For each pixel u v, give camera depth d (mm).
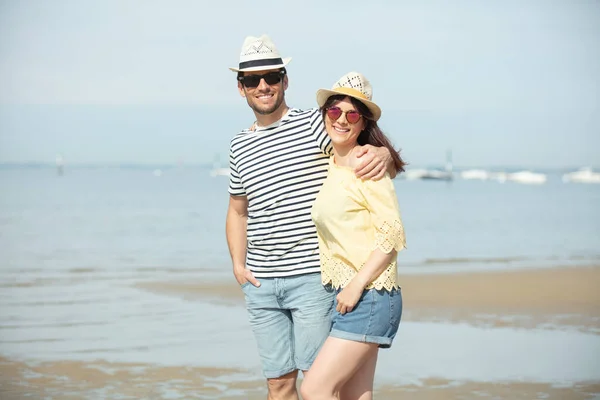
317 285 4641
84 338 8211
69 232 22703
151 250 17938
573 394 6105
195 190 60625
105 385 6457
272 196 4691
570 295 10734
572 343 7848
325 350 4199
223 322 9039
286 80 4844
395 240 4098
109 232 22688
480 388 6270
